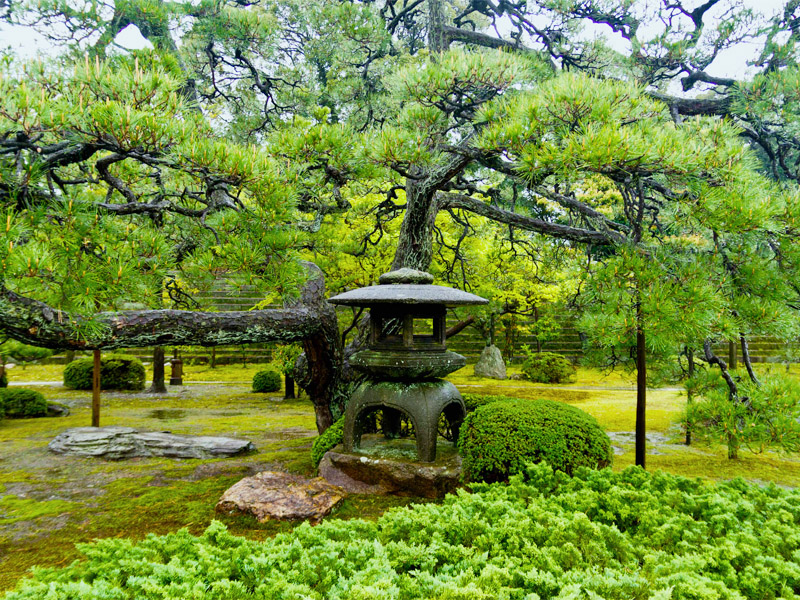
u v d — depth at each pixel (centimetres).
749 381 522
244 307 1827
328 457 482
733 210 364
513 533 240
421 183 590
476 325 1712
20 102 253
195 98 927
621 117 410
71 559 328
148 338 400
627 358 608
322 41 1046
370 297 449
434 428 455
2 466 560
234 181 350
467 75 441
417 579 193
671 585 189
